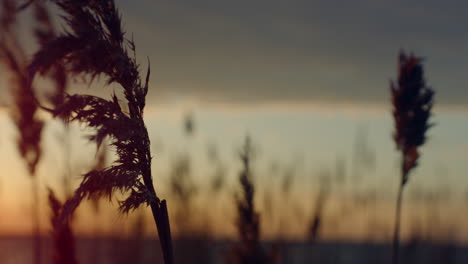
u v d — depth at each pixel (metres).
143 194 2.21
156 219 2.27
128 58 2.26
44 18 4.80
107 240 5.82
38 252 4.84
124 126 2.16
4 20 4.87
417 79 4.95
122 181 2.18
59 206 3.49
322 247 6.89
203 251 6.07
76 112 2.17
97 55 2.21
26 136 5.22
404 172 4.89
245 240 3.52
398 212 4.93
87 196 2.19
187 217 6.92
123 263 5.86
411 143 4.86
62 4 2.24
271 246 3.55
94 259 5.53
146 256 6.09
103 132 2.15
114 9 2.29
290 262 5.87
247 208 3.53
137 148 2.24
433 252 8.05
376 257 6.99
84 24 2.23
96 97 2.21
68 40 2.22
